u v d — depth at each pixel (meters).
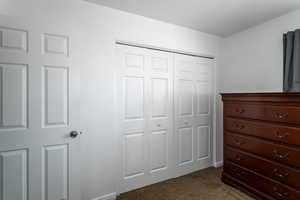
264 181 1.75
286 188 1.56
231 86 2.77
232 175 2.14
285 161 1.57
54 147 1.50
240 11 1.99
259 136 1.80
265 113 1.74
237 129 2.05
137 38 2.06
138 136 2.17
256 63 2.41
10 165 1.34
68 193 1.55
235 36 2.69
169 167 2.41
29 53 1.40
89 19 1.78
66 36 1.55
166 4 1.83
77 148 1.60
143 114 2.20
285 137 1.57
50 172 1.48
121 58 2.04
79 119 1.61
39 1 1.55
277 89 2.17
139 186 2.17
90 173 1.78
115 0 1.75
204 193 2.01
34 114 1.42
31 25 1.40
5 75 1.33
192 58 2.61
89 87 1.78
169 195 1.98
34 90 1.42
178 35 2.38
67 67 1.55
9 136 1.34
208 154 2.80
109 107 1.90
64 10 1.66
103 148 1.86
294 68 1.91
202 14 2.05
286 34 2.03
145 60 2.21
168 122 2.40
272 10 1.97
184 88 2.54
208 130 2.80
